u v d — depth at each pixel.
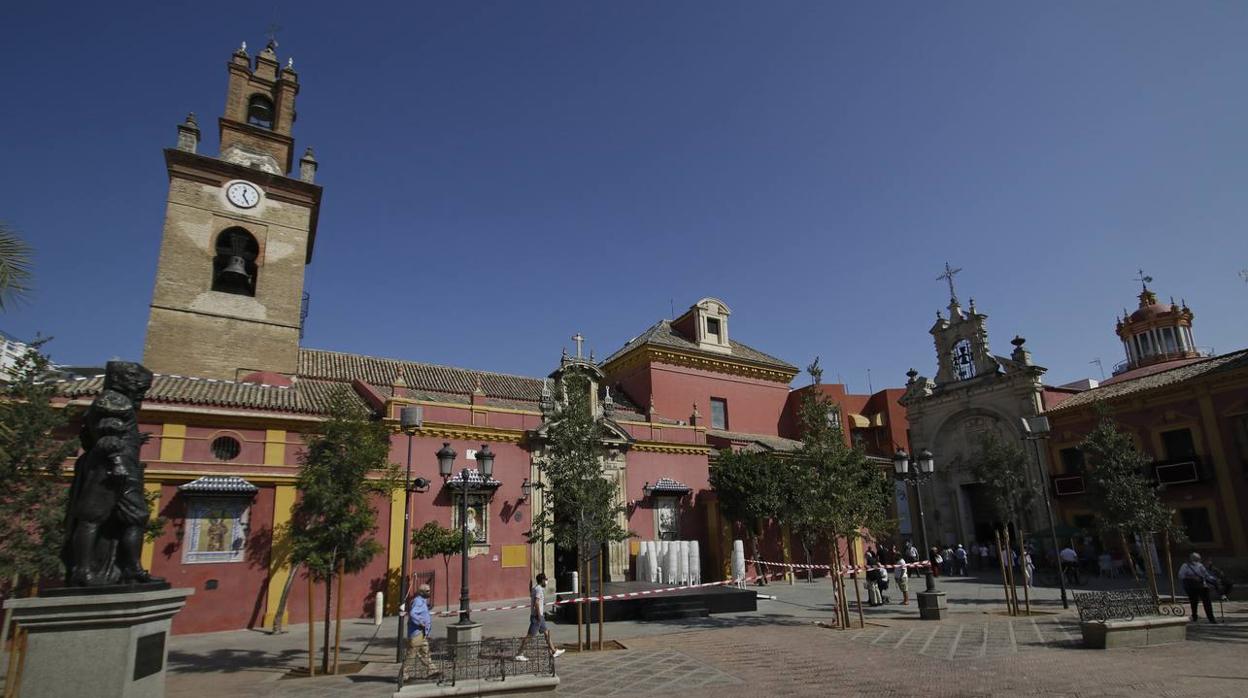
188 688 11.52
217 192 26.53
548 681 9.27
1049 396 34.62
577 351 28.00
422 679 9.32
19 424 11.86
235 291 26.45
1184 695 9.16
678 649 13.97
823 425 18.14
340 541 13.28
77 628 6.73
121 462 7.44
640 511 27.64
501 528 23.42
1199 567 16.27
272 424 20.23
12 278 9.62
